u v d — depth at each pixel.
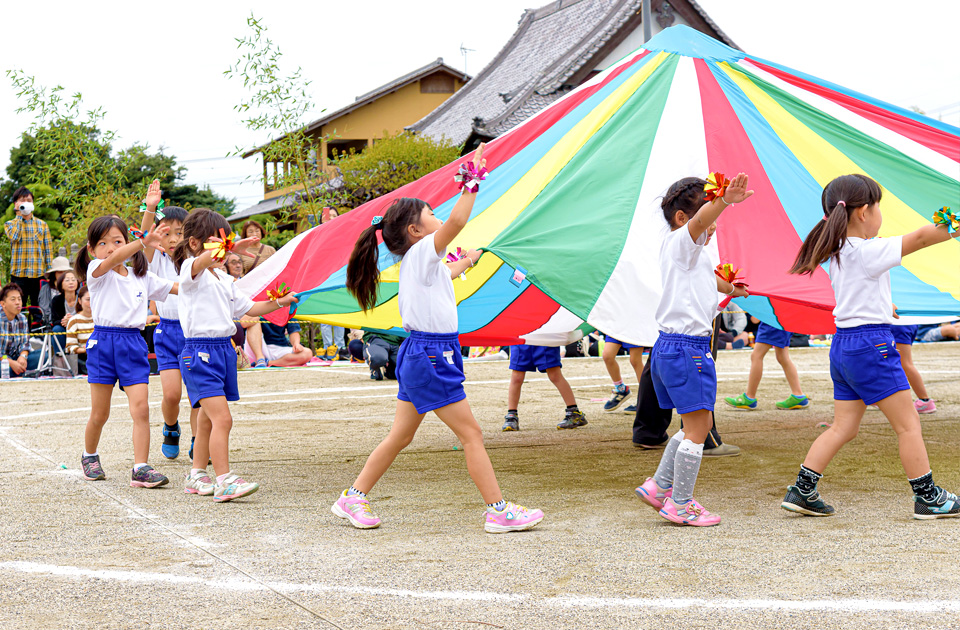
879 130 6.31
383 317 6.73
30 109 16.66
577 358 13.67
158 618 2.90
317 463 5.83
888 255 4.00
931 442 6.27
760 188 5.50
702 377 4.06
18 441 6.73
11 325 11.78
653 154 5.48
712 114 5.84
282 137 16.17
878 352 4.05
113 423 7.65
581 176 5.34
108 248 5.19
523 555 3.61
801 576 3.26
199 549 3.75
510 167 6.09
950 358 12.83
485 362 13.41
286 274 6.41
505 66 29.84
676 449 4.18
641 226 4.98
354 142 34.06
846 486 4.89
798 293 4.85
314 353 14.82
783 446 6.27
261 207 32.09
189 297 4.76
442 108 30.38
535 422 7.70
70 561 3.57
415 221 4.19
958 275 5.49
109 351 5.17
